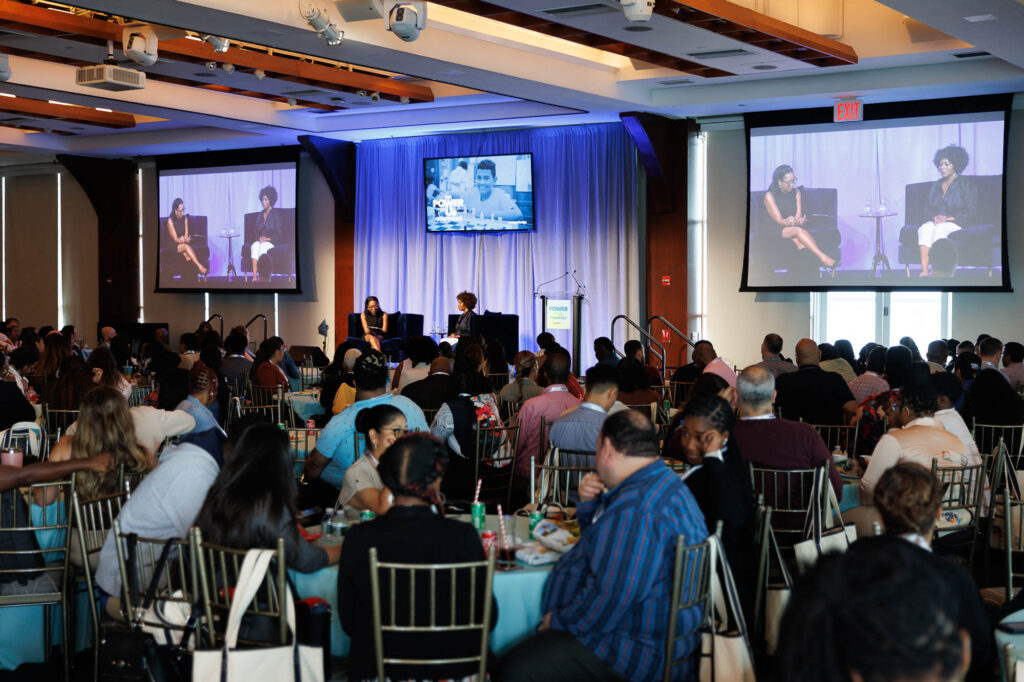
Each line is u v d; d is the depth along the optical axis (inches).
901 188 469.4
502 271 582.2
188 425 203.3
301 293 631.2
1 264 766.5
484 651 113.5
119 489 164.6
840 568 46.3
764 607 149.9
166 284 679.7
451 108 538.9
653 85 473.4
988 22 311.7
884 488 109.3
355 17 325.4
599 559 115.6
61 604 158.6
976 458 193.5
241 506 127.6
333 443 206.1
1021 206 456.8
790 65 413.1
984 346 330.0
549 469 180.5
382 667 112.3
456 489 232.7
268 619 120.5
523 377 299.1
